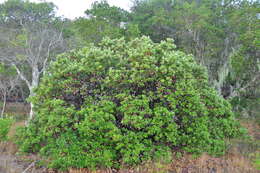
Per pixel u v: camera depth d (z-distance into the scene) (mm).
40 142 6859
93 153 5941
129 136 6020
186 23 16234
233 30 16281
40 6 15617
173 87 6352
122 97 6164
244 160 6918
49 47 13648
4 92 16688
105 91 6672
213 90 8008
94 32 15344
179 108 6555
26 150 6785
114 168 6086
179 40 17891
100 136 5988
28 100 7086
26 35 13602
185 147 6660
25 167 6098
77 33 15805
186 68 6918
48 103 6438
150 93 6254
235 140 9055
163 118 6031
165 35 18703
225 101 8203
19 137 7270
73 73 6711
